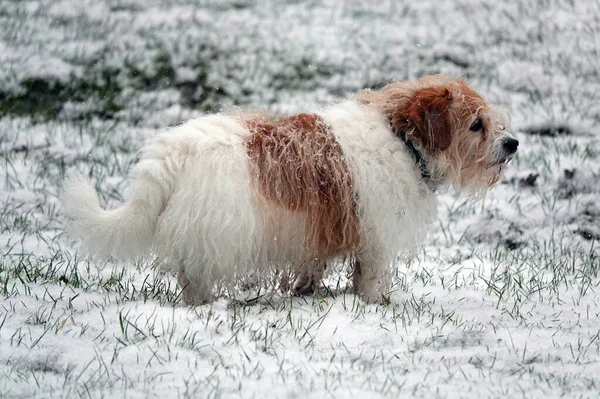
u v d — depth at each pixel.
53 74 15.23
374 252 7.41
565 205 11.32
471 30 18.41
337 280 8.38
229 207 6.64
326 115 7.45
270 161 6.93
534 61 16.98
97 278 8.12
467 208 11.30
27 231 9.76
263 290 7.83
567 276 8.81
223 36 17.48
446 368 6.01
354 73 16.34
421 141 7.37
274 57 16.77
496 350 6.43
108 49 16.36
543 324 7.16
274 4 19.78
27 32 16.80
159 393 5.44
